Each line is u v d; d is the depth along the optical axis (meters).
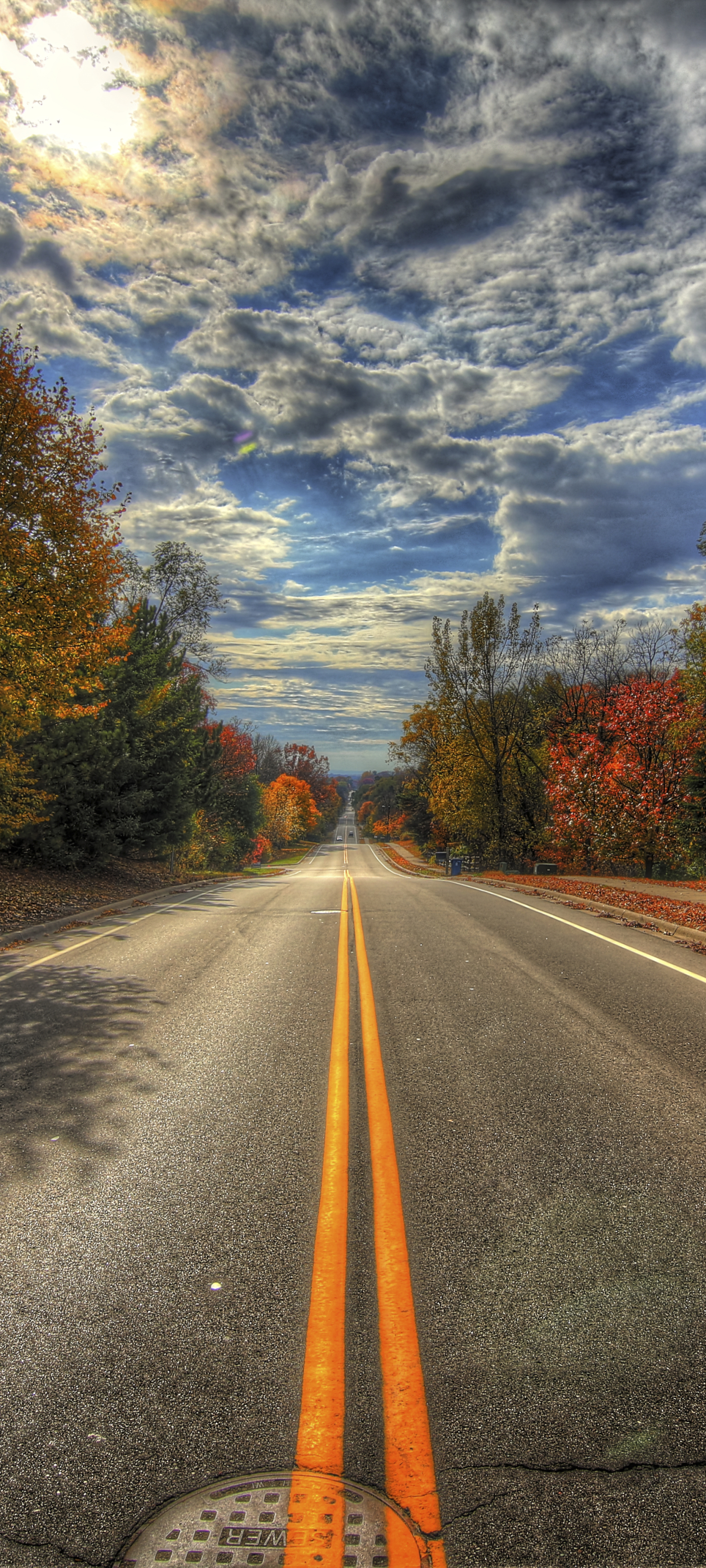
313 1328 2.73
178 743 22.03
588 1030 6.30
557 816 28.58
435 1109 4.70
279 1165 3.99
